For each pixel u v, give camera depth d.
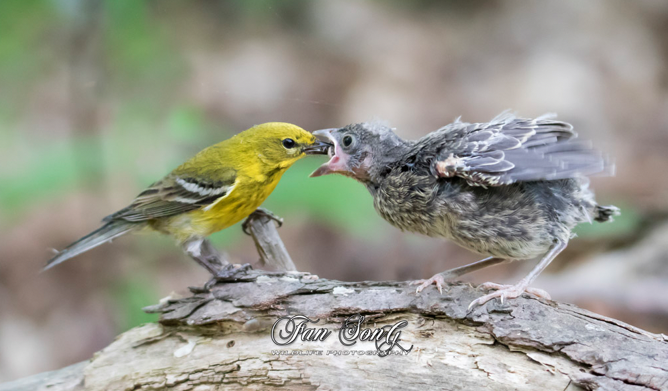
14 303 12.01
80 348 11.34
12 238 12.42
